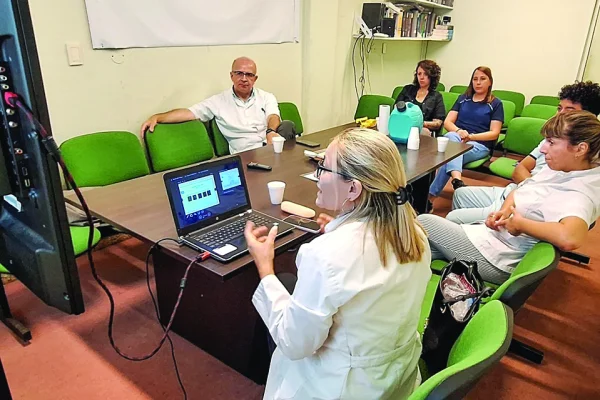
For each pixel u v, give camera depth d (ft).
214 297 5.80
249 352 5.65
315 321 3.05
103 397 5.49
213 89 11.25
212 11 10.56
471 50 19.07
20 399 5.40
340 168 3.25
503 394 5.88
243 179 5.32
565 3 16.48
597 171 5.57
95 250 8.95
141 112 9.82
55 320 6.83
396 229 3.20
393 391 3.48
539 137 10.75
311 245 3.16
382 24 15.23
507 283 4.14
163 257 6.31
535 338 7.00
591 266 9.21
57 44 8.06
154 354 6.24
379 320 3.19
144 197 6.07
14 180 3.05
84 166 8.01
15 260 3.71
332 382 3.33
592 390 6.01
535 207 5.79
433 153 8.76
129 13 9.00
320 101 14.79
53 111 8.29
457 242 6.32
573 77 17.07
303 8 13.17
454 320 4.43
